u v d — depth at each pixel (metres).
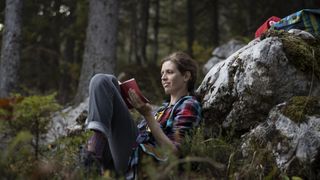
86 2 12.85
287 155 3.38
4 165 2.94
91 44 10.11
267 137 3.56
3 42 9.98
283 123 3.53
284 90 3.86
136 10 17.69
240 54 4.16
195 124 3.86
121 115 3.51
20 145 3.33
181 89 4.10
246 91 3.94
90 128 3.31
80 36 13.47
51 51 13.17
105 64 10.01
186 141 3.62
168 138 3.61
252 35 13.24
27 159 3.22
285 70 3.88
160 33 21.39
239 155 3.65
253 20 15.74
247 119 3.95
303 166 3.28
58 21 13.22
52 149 3.90
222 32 20.27
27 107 3.23
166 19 18.83
